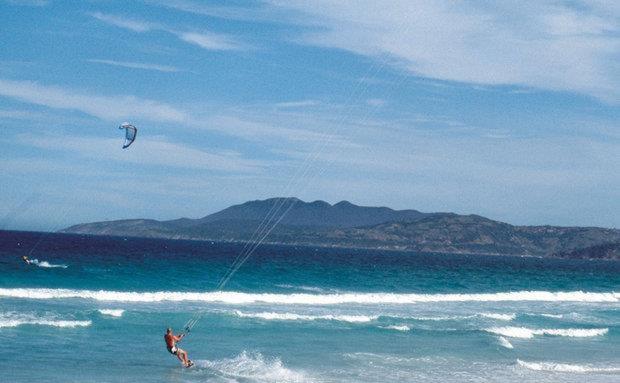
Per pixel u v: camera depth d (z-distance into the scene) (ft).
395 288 195.83
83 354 79.15
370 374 75.56
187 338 92.07
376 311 128.36
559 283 264.72
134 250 405.59
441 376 75.72
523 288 224.94
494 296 173.68
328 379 72.69
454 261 538.88
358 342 93.71
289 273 240.94
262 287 175.52
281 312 119.34
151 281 172.45
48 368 71.82
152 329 96.48
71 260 255.09
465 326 110.93
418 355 86.48
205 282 178.29
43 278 164.04
